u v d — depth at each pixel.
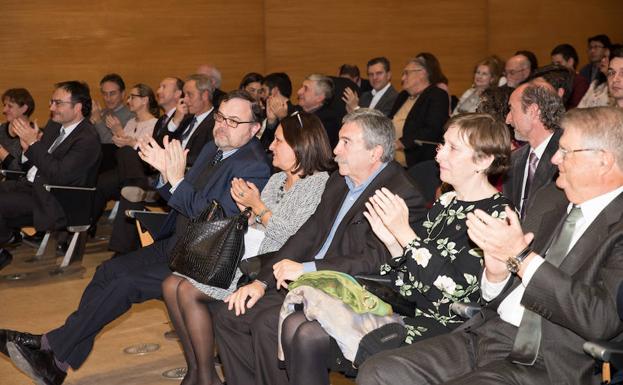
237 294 3.11
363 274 2.90
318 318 2.59
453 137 2.57
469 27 10.37
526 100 3.24
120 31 8.96
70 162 5.46
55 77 8.75
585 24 10.81
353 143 3.00
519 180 3.34
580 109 2.23
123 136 5.82
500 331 2.36
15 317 4.66
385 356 2.40
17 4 8.59
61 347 3.42
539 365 2.24
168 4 9.14
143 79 9.10
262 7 9.61
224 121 3.59
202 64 9.35
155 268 3.54
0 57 8.58
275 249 3.28
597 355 1.98
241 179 3.39
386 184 3.00
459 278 2.52
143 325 4.54
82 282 5.49
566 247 2.23
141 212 4.03
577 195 2.22
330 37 9.89
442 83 6.77
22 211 5.55
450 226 2.59
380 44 10.06
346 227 3.04
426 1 10.19
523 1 10.59
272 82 7.29
